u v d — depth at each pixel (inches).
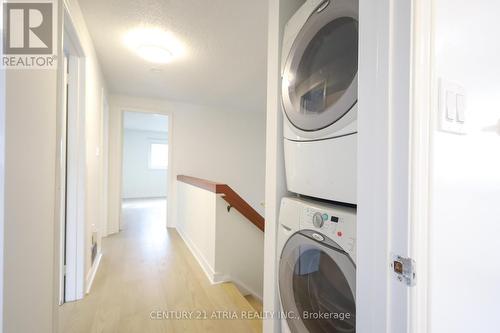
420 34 19.3
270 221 48.1
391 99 20.3
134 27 75.2
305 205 37.1
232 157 181.0
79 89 72.8
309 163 37.5
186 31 77.3
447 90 21.2
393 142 20.2
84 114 73.5
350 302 31.4
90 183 84.6
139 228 155.8
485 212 24.8
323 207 34.3
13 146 29.1
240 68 106.3
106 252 112.0
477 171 24.1
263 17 69.9
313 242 35.0
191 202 119.3
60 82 46.3
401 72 19.7
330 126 32.9
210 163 173.9
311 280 39.5
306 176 38.3
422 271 19.5
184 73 112.9
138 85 130.2
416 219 19.4
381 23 21.1
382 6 21.0
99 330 60.0
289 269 40.8
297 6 47.1
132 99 149.1
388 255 20.6
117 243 125.0
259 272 93.6
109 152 142.5
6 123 27.5
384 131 20.8
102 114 112.6
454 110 21.7
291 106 41.1
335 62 34.6
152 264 99.8
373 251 22.0
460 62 22.5
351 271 28.8
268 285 48.4
